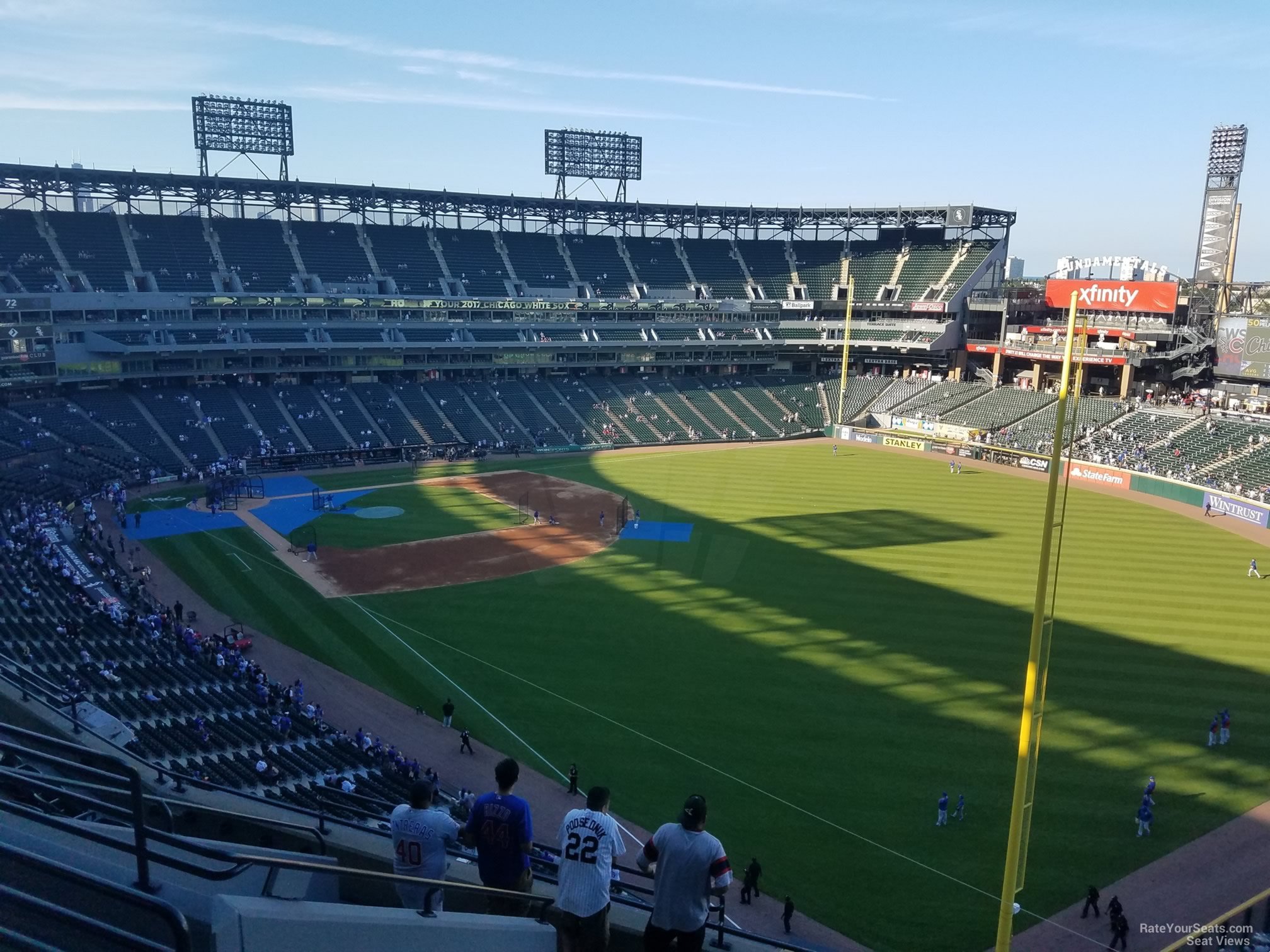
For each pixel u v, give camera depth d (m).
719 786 29.08
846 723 33.25
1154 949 21.62
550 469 82.25
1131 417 85.12
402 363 95.19
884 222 114.38
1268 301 88.81
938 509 68.00
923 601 46.78
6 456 63.44
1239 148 89.69
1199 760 30.58
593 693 36.06
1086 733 32.44
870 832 26.47
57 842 5.61
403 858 8.49
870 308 111.38
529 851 8.24
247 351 86.12
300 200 94.88
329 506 67.38
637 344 106.75
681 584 49.62
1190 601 47.09
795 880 24.28
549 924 7.28
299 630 43.06
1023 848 23.28
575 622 43.91
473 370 101.81
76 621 35.84
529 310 101.75
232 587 48.97
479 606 46.34
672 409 103.12
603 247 113.44
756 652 40.03
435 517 64.75
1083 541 59.41
